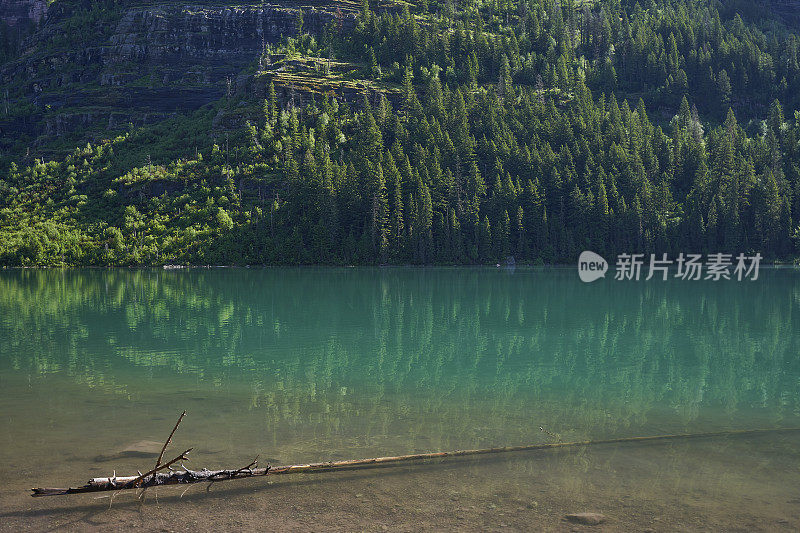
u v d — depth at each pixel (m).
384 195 156.75
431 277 108.94
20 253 156.62
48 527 10.79
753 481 12.90
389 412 19.02
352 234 156.88
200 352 31.86
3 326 42.59
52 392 21.88
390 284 89.44
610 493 12.20
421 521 10.95
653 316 48.91
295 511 11.41
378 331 40.59
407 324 44.28
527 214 161.25
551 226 161.62
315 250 156.00
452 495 12.09
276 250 156.75
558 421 18.00
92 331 39.97
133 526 10.84
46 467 13.55
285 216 166.88
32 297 67.38
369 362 29.09
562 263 158.25
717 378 25.59
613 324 44.03
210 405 19.86
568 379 25.22
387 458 14.07
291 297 67.38
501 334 39.28
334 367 27.69
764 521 10.94
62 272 133.38
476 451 14.74
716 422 18.03
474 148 189.75
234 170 192.00
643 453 14.79
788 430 17.05
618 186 173.25
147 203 187.38
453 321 45.91
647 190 162.75
